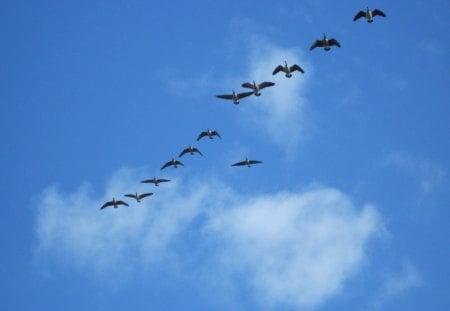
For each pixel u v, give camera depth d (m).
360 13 84.44
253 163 94.44
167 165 95.38
